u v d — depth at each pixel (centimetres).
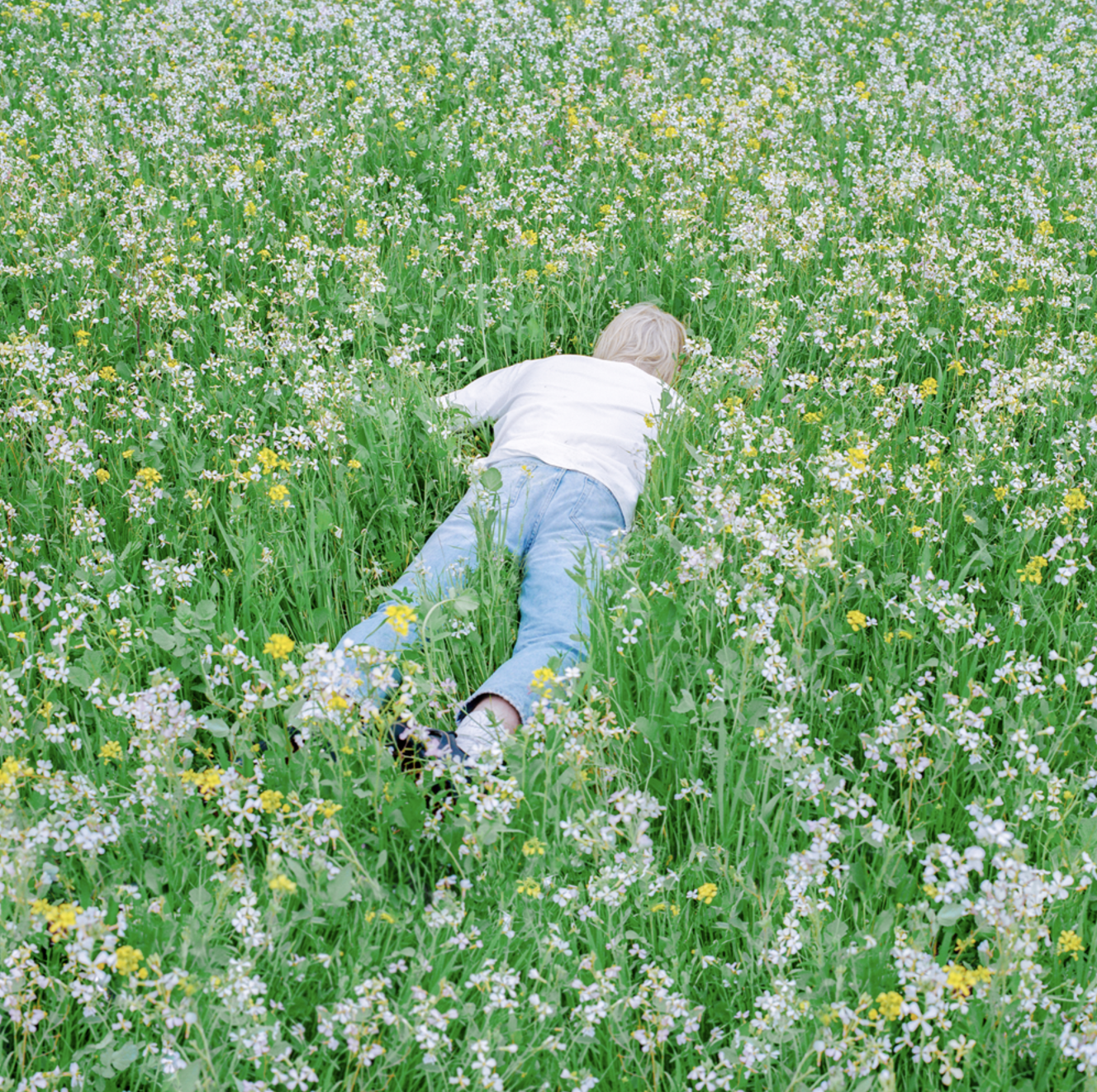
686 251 585
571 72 841
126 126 673
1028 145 799
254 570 340
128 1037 227
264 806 239
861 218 639
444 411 430
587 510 373
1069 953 252
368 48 828
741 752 293
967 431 434
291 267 521
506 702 295
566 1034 229
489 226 592
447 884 248
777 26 1050
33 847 224
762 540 322
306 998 232
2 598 312
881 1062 219
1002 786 281
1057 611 349
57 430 370
